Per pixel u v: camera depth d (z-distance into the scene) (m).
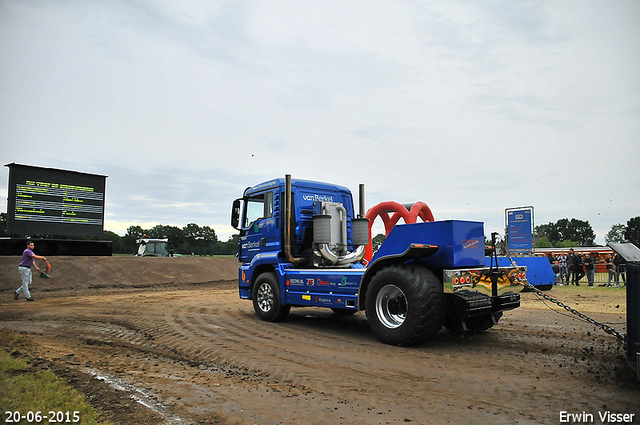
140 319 9.02
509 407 3.90
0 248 18.39
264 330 7.78
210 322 8.66
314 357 5.75
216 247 85.06
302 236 8.77
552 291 15.67
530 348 6.20
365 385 4.56
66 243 19.88
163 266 21.17
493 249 6.62
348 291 7.25
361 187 10.15
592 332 7.39
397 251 6.70
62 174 19.84
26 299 12.90
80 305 11.59
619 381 4.60
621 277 18.77
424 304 5.96
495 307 6.83
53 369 4.98
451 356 5.76
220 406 3.95
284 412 3.81
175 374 4.98
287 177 8.47
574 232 117.88
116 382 4.62
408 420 3.62
